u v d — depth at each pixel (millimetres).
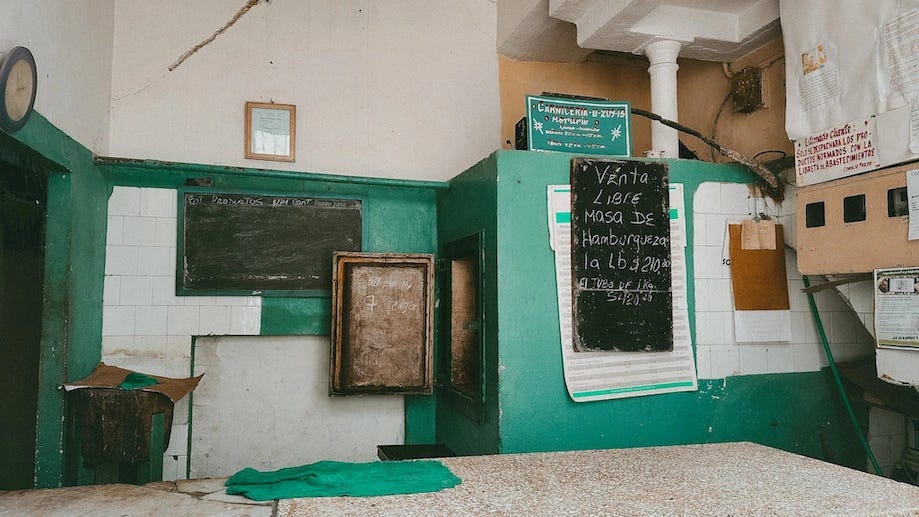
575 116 3223
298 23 3990
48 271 3010
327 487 1786
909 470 3346
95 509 1593
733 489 1846
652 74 3750
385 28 4137
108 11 3611
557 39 4160
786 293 3375
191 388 3244
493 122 4297
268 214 3762
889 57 2471
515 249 2998
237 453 3754
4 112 2229
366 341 3512
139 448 2998
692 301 3240
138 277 3586
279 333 3758
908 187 2434
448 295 3695
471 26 4301
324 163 3971
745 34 3695
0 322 2768
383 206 3965
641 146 4645
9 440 2867
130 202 3596
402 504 1671
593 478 1961
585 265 3033
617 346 3047
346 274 3525
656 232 3148
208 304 3666
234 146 3842
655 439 3123
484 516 1582
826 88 2771
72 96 3059
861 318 2947
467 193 3471
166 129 3754
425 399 3973
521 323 2975
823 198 2824
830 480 1949
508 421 2916
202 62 3830
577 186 3062
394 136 4102
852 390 3461
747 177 3375
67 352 3049
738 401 3275
